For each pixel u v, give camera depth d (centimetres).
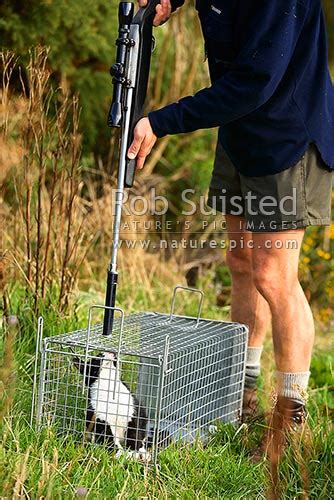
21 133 669
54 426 513
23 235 723
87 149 1049
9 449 463
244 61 507
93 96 1028
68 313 664
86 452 493
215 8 538
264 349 805
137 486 460
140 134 511
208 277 1033
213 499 463
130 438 517
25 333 634
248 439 538
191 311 893
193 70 1173
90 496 434
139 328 580
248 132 543
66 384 520
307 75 539
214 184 612
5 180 724
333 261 1021
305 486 439
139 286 905
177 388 532
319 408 622
